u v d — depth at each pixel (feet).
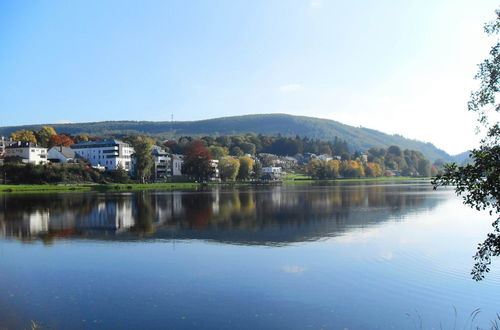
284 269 99.76
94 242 136.67
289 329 65.36
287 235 147.54
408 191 434.30
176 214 217.77
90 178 556.92
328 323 67.87
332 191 444.14
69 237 147.02
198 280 90.99
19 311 73.26
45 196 365.81
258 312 72.23
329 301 77.71
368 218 195.11
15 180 493.77
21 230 164.25
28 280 91.91
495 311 73.46
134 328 65.46
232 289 84.64
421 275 94.17
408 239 138.41
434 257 111.55
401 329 66.33
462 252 117.60
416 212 220.43
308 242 133.59
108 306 75.31
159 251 121.19
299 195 373.20
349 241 135.03
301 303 76.64
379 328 66.49
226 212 226.17
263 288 85.25
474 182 51.62
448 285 86.79
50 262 108.47
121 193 423.64
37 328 66.08
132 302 77.15
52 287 86.74
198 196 369.91
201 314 71.26
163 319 69.05
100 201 309.22
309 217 200.54
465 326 67.62
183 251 120.88
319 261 107.55
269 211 230.07
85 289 85.30
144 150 611.06
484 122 64.49
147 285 87.61
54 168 525.75
